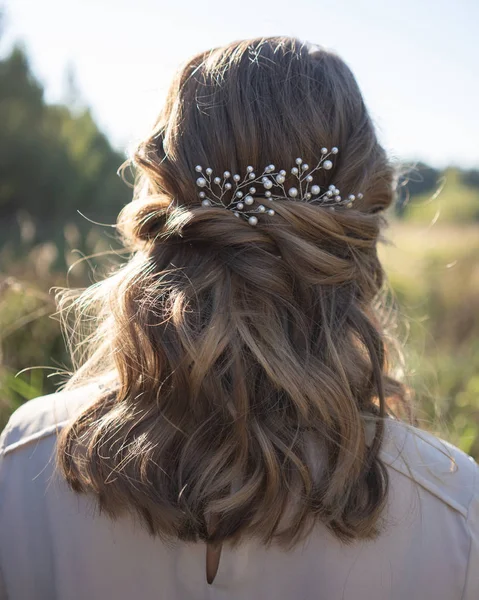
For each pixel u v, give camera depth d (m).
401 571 0.80
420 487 0.81
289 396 0.76
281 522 0.77
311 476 0.77
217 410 0.77
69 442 0.83
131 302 0.83
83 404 0.88
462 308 4.52
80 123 17.77
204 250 0.84
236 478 0.76
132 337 0.81
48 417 0.89
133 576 0.83
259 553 0.81
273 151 0.82
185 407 0.78
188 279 0.80
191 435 0.77
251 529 0.76
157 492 0.75
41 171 15.66
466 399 2.68
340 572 0.80
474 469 0.84
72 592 0.84
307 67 0.86
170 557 0.82
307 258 0.81
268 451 0.74
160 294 0.81
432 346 3.72
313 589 0.81
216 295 0.79
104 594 0.84
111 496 0.77
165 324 0.81
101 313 0.94
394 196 1.12
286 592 0.81
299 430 0.77
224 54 0.87
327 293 0.83
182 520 0.74
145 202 0.91
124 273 0.88
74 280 2.76
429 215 5.52
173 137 0.85
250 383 0.78
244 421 0.75
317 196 0.86
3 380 1.88
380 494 0.77
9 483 0.87
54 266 3.08
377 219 0.92
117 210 17.09
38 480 0.86
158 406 0.79
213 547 0.76
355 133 0.87
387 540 0.79
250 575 0.81
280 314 0.80
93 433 0.81
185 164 0.84
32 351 2.14
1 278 2.13
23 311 2.20
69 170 16.19
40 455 0.87
